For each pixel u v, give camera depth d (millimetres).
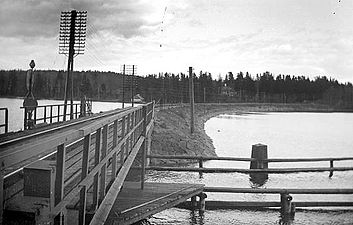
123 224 9398
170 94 90625
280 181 20547
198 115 67375
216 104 111938
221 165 26031
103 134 5871
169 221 13195
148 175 20375
